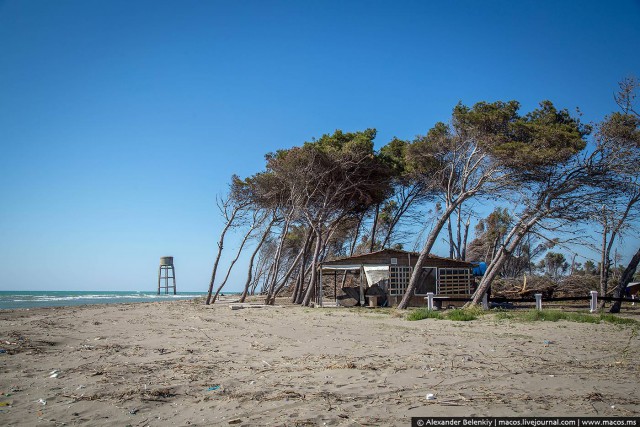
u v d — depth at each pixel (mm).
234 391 6711
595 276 36062
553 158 21703
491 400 6137
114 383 7172
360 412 5684
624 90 21406
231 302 37031
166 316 21047
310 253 50938
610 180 22031
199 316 20859
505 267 50156
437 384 7047
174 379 7480
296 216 33031
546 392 6531
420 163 30703
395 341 12070
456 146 25484
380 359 9273
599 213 22422
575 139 22016
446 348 10789
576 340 12219
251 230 36594
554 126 23672
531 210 22766
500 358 9383
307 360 9242
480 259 51094
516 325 15953
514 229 23734
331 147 32000
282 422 5340
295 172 31391
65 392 6641
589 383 7074
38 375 7711
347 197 34188
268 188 34906
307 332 14250
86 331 14344
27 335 12711
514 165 22609
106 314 22703
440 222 25031
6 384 7090
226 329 15180
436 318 18641
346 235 47344
